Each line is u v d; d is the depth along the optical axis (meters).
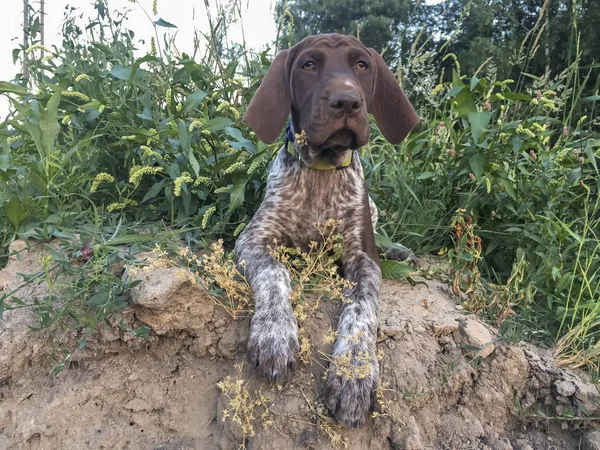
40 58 0.72
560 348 0.49
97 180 0.55
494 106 0.80
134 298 0.42
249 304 0.45
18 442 0.38
